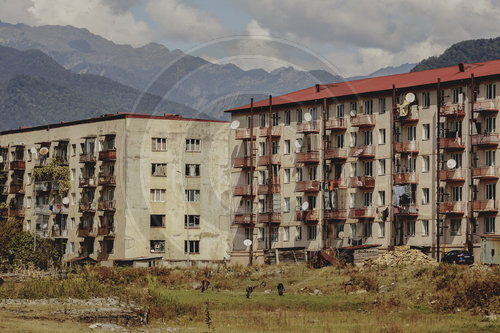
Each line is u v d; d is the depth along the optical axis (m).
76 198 120.06
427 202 95.31
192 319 53.28
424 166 95.56
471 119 92.31
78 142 120.75
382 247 95.56
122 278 80.94
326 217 80.31
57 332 41.06
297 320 53.66
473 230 91.88
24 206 133.75
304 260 77.69
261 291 72.00
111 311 52.06
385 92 96.12
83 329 43.88
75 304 55.31
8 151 137.50
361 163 95.56
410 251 78.88
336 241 87.38
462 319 53.59
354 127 95.56
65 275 87.94
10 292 59.44
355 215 93.00
